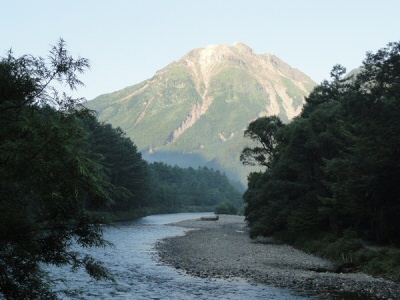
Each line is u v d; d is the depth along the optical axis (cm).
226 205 16788
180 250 4059
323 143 4369
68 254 973
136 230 6875
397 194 3266
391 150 3052
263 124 6444
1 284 855
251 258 3438
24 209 883
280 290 2080
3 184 838
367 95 3838
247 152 6825
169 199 18262
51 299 959
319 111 4694
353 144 3747
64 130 855
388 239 3459
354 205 3559
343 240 3488
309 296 1927
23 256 850
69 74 930
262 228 5316
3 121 878
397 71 3550
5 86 902
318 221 4419
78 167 821
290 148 4597
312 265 3050
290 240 4797
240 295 1955
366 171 3228
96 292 1991
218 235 6216
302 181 4966
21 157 791
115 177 10288
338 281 2319
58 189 850
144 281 2330
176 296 1936
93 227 959
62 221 928
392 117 3259
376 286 2155
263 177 6469
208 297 1916
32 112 881
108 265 2934
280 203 5138
